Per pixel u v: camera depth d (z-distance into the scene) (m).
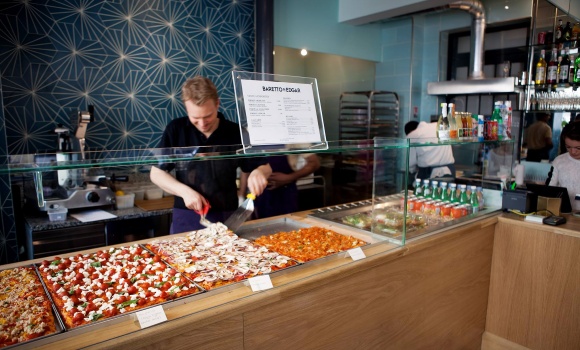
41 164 1.17
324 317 1.55
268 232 2.06
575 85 3.96
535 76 4.18
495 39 4.64
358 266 1.60
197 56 3.55
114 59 3.14
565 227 2.22
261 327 1.35
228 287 1.35
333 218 2.26
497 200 2.59
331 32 4.55
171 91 3.44
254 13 3.84
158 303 1.22
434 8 4.12
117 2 3.11
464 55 4.97
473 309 2.43
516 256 2.39
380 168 1.87
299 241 1.83
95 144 3.13
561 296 2.23
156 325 1.13
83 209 2.68
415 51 4.99
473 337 2.48
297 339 1.47
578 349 2.19
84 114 2.62
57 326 1.10
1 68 2.70
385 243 1.86
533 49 4.17
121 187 2.76
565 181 2.84
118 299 1.23
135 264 1.53
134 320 1.15
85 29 2.99
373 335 1.77
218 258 1.58
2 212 2.39
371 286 1.72
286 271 1.49
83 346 1.02
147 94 3.33
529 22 4.34
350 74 5.07
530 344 2.39
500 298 2.50
